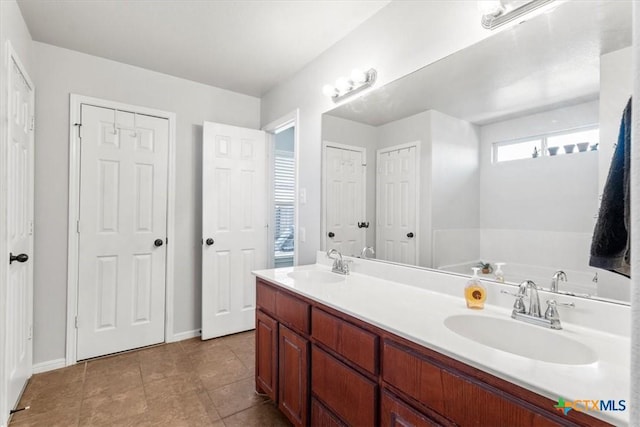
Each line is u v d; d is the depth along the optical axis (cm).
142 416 177
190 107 289
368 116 198
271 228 329
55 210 230
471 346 92
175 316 282
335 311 136
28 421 172
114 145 252
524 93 127
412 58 170
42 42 225
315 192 244
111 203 251
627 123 89
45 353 227
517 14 125
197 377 220
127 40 223
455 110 151
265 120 320
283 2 183
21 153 189
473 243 144
